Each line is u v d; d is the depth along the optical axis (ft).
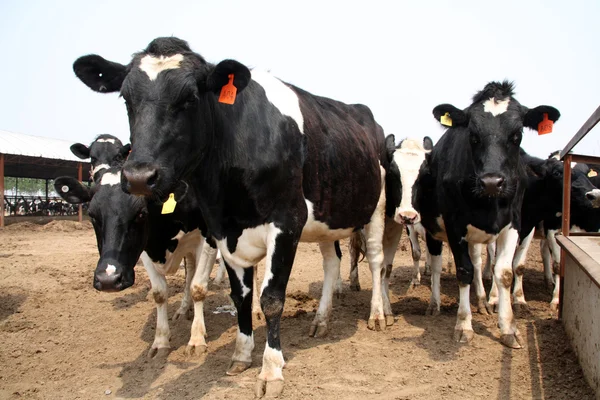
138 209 14.96
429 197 21.45
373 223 20.65
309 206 15.88
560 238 18.90
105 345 18.75
